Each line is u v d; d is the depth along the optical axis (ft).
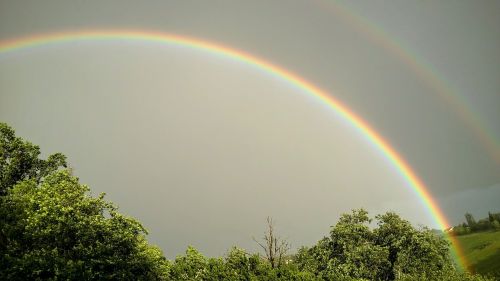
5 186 135.64
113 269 113.60
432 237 178.70
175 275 142.20
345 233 180.65
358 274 164.14
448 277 151.53
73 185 124.67
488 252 354.33
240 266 143.84
